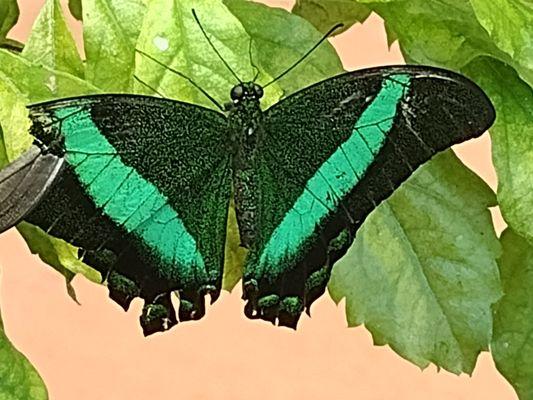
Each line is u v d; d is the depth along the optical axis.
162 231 0.36
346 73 0.36
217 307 0.65
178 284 0.36
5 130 0.34
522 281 0.39
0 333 0.36
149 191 0.35
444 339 0.38
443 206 0.39
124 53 0.36
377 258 0.39
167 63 0.35
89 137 0.34
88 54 0.35
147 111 0.35
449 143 0.35
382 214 0.39
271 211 0.36
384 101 0.36
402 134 0.36
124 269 0.35
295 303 0.37
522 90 0.38
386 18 0.38
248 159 0.36
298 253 0.37
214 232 0.36
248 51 0.35
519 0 0.36
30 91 0.35
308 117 0.36
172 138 0.35
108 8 0.36
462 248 0.39
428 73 0.35
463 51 0.37
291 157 0.36
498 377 0.64
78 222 0.34
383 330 0.38
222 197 0.36
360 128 0.36
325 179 0.36
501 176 0.37
